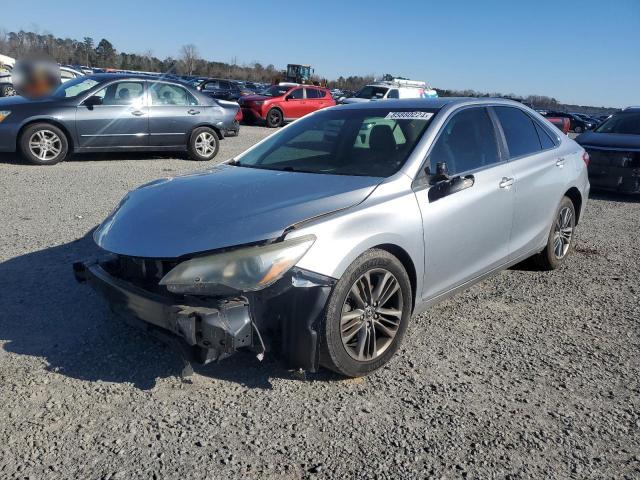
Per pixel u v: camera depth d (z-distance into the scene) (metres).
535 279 5.27
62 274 4.85
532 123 5.09
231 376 3.34
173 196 3.55
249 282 2.85
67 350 3.58
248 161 4.38
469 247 4.01
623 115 10.62
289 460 2.63
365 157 3.91
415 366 3.54
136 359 3.50
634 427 2.97
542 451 2.75
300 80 44.91
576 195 5.54
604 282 5.25
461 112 4.29
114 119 10.95
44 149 10.48
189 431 2.82
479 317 4.34
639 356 3.78
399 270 3.42
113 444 2.71
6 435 2.75
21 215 6.80
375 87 24.12
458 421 2.97
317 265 2.99
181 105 11.73
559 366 3.60
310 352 3.03
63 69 16.78
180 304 2.90
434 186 3.71
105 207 7.35
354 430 2.87
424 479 2.53
